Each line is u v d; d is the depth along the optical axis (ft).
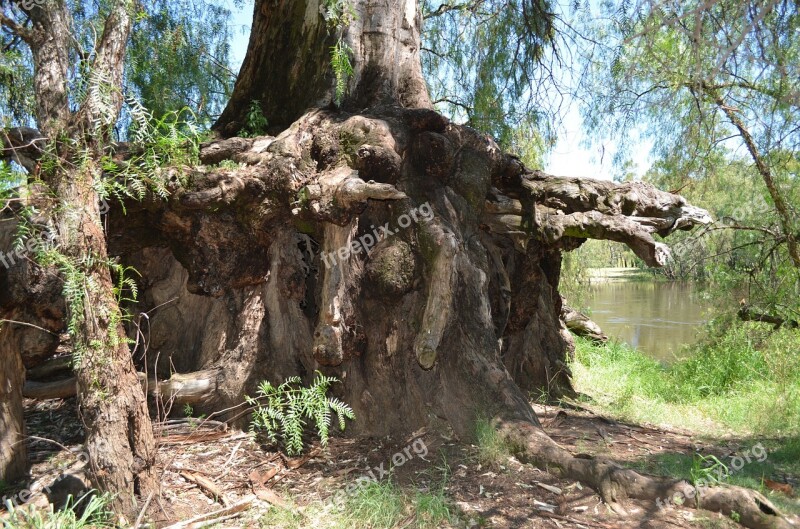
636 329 67.67
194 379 20.63
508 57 40.68
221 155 21.15
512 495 15.69
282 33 25.75
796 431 23.89
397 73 24.97
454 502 15.35
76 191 13.55
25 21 17.51
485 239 25.53
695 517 14.37
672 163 42.11
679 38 31.83
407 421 20.43
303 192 19.56
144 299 23.20
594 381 33.58
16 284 16.93
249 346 21.16
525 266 27.25
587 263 52.34
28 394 19.90
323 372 21.26
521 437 18.02
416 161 21.71
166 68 32.12
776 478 18.06
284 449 19.22
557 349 30.01
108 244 20.49
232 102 26.86
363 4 24.89
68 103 13.94
